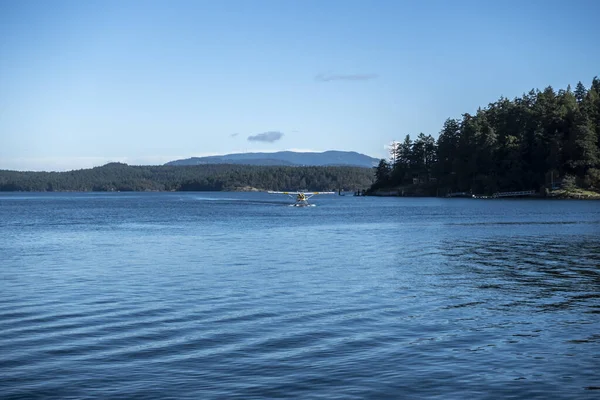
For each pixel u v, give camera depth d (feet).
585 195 542.98
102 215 356.18
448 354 56.65
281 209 446.60
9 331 66.23
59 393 47.78
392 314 73.36
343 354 56.90
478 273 106.73
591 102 642.22
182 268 114.73
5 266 119.65
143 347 59.77
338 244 162.30
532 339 61.67
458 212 357.41
